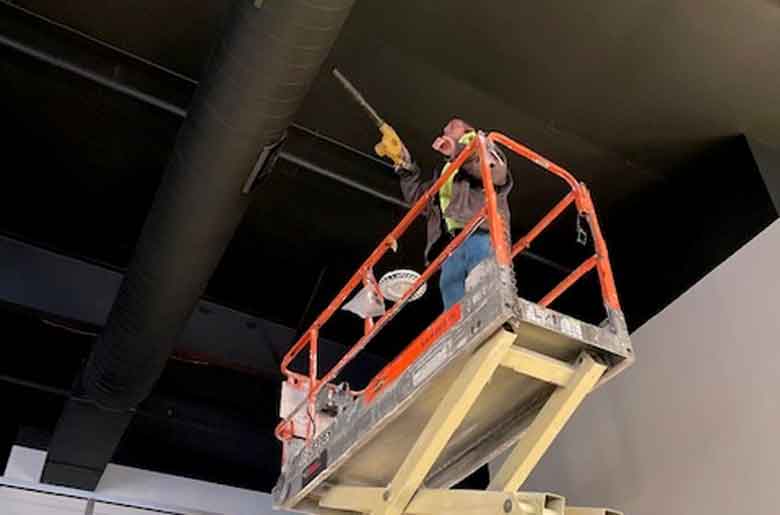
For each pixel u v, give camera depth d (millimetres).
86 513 5789
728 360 3930
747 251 4008
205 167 3361
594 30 4219
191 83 4441
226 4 4086
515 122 4785
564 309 5934
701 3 4043
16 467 5785
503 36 4281
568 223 5492
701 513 3820
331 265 5801
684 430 4051
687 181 5137
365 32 4297
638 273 5391
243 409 6406
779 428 3555
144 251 3771
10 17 4172
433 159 4984
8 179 5066
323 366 5719
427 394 2834
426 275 3008
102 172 5055
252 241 5605
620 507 4309
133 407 4859
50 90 4492
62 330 5934
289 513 6309
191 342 5363
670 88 4539
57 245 5301
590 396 4758
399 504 2916
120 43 4309
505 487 2777
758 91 4516
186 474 7258
